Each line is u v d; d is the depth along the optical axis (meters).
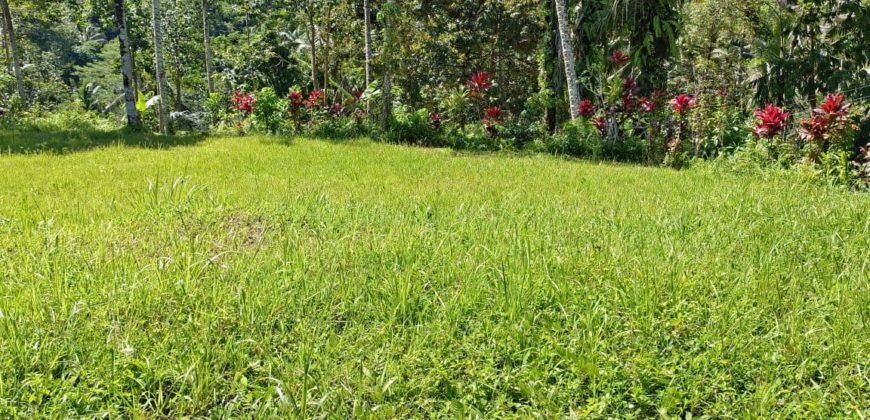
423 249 4.53
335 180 8.05
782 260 4.32
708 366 2.96
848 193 7.65
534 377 2.84
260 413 2.55
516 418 2.60
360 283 3.84
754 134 10.80
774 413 2.63
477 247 4.44
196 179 7.90
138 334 3.15
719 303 3.58
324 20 21.59
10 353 2.87
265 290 3.65
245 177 8.12
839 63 12.23
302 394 2.63
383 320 3.44
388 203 6.32
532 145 14.05
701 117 12.34
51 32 51.62
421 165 9.89
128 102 17.55
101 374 2.79
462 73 22.39
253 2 27.66
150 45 32.12
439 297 3.58
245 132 16.55
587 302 3.58
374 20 21.61
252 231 5.31
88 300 3.46
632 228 5.28
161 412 2.63
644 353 3.02
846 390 2.71
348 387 2.80
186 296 3.54
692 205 6.38
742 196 6.95
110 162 9.67
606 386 2.83
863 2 11.80
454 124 15.88
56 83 39.38
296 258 4.19
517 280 3.73
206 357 2.91
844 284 3.76
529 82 22.50
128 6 30.64
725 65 17.73
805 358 3.00
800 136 9.84
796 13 12.81
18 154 10.60
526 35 21.58
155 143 13.02
